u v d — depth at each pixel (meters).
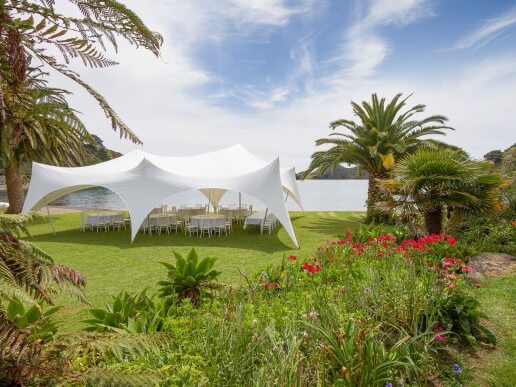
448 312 4.18
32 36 1.15
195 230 14.19
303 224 17.20
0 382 1.35
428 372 3.33
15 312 2.88
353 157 17.22
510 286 6.14
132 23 1.21
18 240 1.59
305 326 3.36
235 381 2.74
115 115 1.31
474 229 10.26
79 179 13.58
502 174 10.78
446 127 16.72
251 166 17.03
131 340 1.82
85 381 1.52
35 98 1.35
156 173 13.31
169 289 5.23
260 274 5.67
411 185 9.81
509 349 4.02
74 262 9.61
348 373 2.76
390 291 4.32
